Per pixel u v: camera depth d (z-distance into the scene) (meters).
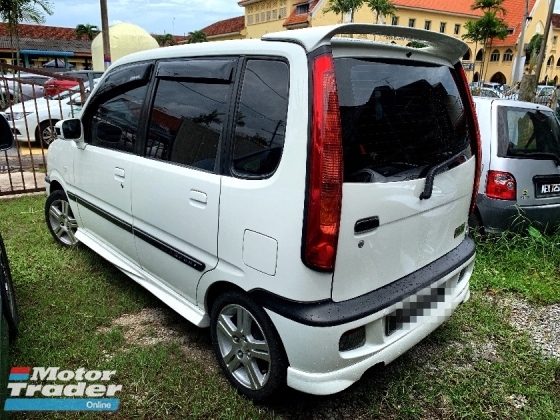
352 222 2.05
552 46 47.31
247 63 2.35
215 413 2.47
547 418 2.48
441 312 2.62
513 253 4.31
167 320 3.36
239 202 2.28
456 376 2.80
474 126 2.91
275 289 2.16
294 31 2.15
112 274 4.05
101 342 3.07
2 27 35.31
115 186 3.32
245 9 45.88
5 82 6.84
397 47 2.30
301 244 2.03
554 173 4.46
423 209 2.42
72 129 3.69
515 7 46.09
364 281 2.21
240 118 2.34
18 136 10.12
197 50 2.68
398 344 2.35
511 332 3.29
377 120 2.19
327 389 2.13
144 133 3.02
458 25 40.94
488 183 4.32
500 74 45.75
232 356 2.58
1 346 2.14
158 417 2.45
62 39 38.19
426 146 2.45
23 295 3.68
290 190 2.05
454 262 2.73
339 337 2.08
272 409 2.49
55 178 4.38
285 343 2.18
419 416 2.49
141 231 3.12
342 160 1.99
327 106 1.95
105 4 12.36
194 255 2.66
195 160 2.60
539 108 4.72
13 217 5.66
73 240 4.48
